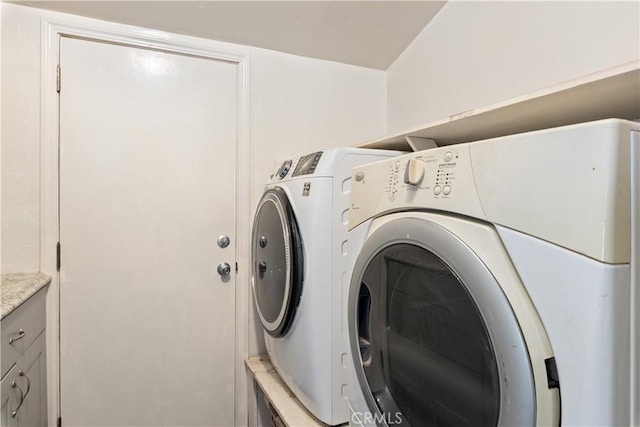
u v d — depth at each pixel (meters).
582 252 0.49
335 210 1.19
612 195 0.47
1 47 1.43
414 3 1.71
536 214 0.54
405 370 0.83
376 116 2.16
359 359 0.97
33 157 1.48
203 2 1.56
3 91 1.44
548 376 0.53
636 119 0.91
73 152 1.55
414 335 0.80
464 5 1.63
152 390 1.67
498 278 0.58
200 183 1.76
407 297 0.82
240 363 1.83
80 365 1.55
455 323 0.67
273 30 1.77
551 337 0.52
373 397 0.92
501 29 1.46
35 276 1.43
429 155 0.78
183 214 1.73
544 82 1.29
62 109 1.53
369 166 1.00
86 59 1.57
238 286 1.83
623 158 0.47
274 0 1.59
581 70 1.17
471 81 1.60
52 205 1.51
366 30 1.84
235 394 1.82
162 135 1.69
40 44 1.48
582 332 0.48
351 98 2.10
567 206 0.50
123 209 1.62
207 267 1.77
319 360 1.17
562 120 0.95
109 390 1.60
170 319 1.71
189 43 1.73
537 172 0.55
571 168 0.50
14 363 1.12
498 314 0.57
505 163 0.60
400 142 1.31
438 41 1.78
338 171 1.20
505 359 0.55
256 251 1.65
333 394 1.16
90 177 1.57
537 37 1.32
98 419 1.58
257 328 1.86
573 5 1.20
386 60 2.10
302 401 1.27
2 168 1.43
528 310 0.55
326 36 1.85
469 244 0.64
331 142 2.05
